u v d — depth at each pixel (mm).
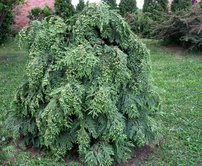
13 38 12305
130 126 4199
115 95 4020
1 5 9125
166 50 10719
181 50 10633
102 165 3902
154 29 10758
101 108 3768
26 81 4402
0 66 8914
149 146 4660
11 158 4312
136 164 4285
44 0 13820
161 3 12898
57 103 3896
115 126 3895
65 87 3785
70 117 4031
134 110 4062
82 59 3828
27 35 4383
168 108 6059
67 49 4074
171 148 4688
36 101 4137
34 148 4543
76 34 4105
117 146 4008
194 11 10109
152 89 4355
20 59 9664
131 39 4227
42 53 4227
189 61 9289
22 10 13133
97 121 3988
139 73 4223
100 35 4172
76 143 4156
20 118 4508
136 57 4246
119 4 13180
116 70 3941
